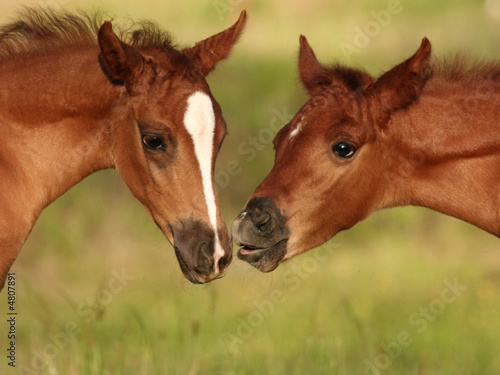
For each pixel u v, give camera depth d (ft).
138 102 28.02
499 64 30.09
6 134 29.01
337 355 37.81
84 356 36.14
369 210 30.37
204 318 43.14
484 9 86.02
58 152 29.48
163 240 37.37
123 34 31.68
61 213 59.11
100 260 55.11
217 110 28.22
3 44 29.96
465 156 29.27
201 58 30.35
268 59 77.77
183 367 36.24
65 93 29.12
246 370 36.50
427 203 30.27
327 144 29.25
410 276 52.03
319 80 30.60
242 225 29.43
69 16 30.60
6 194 28.81
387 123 29.43
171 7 83.46
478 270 53.36
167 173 27.96
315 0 89.86
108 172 61.67
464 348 40.11
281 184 29.58
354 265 54.13
